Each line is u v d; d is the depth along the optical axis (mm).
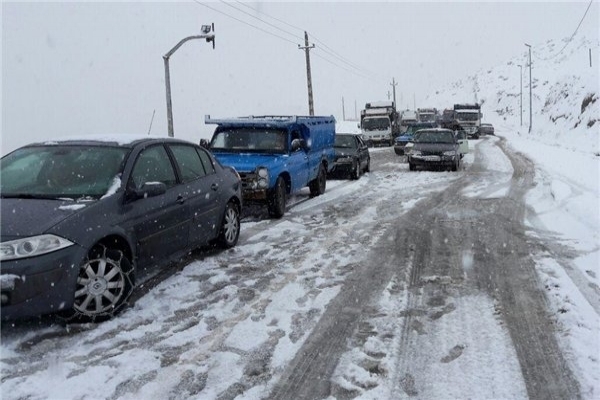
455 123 39719
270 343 4527
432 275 6391
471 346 4426
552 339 4535
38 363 4094
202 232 6805
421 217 10172
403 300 5527
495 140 46000
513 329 4754
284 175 10781
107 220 4984
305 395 3705
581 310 5137
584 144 39312
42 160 5680
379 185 15445
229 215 7703
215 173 7473
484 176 17203
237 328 4836
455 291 5789
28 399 3602
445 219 9922
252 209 11328
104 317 4922
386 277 6320
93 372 3961
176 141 6789
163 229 5836
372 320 5004
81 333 4656
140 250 5457
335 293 5762
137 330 4754
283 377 3951
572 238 8195
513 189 13883
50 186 5316
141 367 4078
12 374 3920
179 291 5809
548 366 4074
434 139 19844
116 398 3650
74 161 5602
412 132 29391
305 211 11086
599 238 8117
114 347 4410
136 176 5617
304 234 8734
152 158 6070
